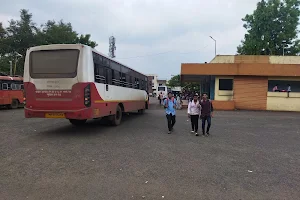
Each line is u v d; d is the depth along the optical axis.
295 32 43.25
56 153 6.71
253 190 4.50
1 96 21.75
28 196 4.11
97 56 9.71
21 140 8.31
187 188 4.53
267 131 11.26
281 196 4.27
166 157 6.52
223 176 5.19
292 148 7.92
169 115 10.14
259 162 6.27
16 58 43.00
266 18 43.06
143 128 11.38
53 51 8.97
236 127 12.32
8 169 5.39
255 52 42.66
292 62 24.50
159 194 4.26
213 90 24.16
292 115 18.92
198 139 9.07
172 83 89.62
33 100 9.05
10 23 43.56
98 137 8.99
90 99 8.93
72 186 4.53
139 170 5.45
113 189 4.42
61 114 8.84
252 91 22.84
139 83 17.09
